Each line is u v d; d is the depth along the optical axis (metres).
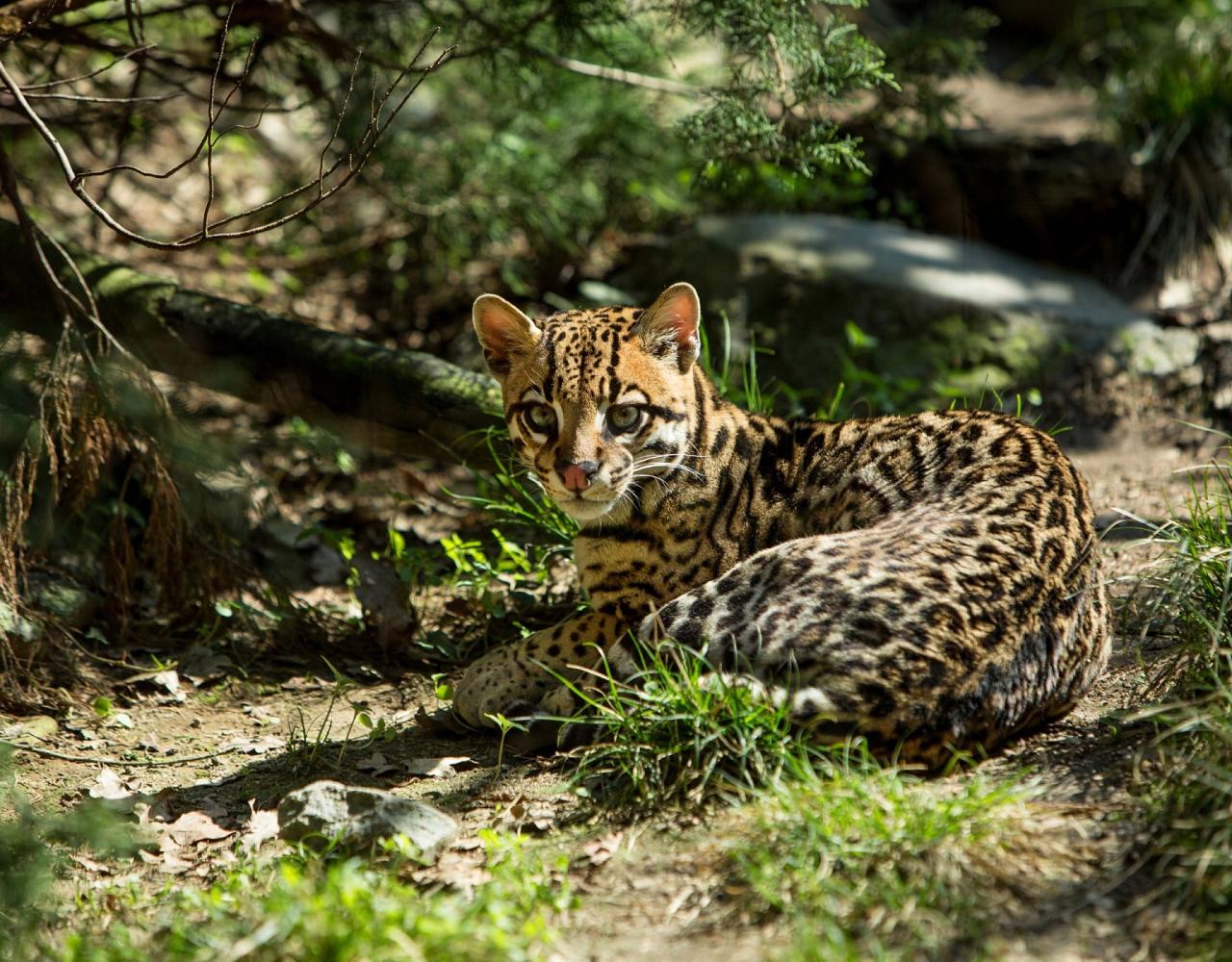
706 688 7.97
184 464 10.88
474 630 11.31
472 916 6.46
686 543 9.51
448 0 14.60
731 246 16.94
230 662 10.95
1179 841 6.74
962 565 8.04
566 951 6.48
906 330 15.73
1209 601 8.68
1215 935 6.13
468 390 12.23
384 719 9.88
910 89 16.23
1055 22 23.02
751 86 12.06
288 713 10.16
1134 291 17.09
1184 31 20.09
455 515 14.08
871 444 9.56
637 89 17.44
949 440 9.34
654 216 18.78
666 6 12.80
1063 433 14.80
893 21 22.59
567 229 17.86
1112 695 8.82
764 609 8.09
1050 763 7.87
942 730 7.68
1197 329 15.95
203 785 8.98
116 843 7.45
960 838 6.89
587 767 8.40
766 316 16.20
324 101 15.50
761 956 6.29
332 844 7.59
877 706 7.60
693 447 9.49
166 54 16.06
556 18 13.39
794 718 7.68
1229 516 10.17
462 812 8.22
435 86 17.97
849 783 7.24
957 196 18.12
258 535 12.48
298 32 12.84
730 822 7.50
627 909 6.88
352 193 18.12
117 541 11.29
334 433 12.59
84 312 10.60
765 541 9.56
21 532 10.36
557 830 7.80
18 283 12.01
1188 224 17.39
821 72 12.06
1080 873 6.71
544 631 9.69
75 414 10.52
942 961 6.17
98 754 9.45
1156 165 17.78
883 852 6.81
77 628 11.19
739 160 13.02
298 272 18.53
